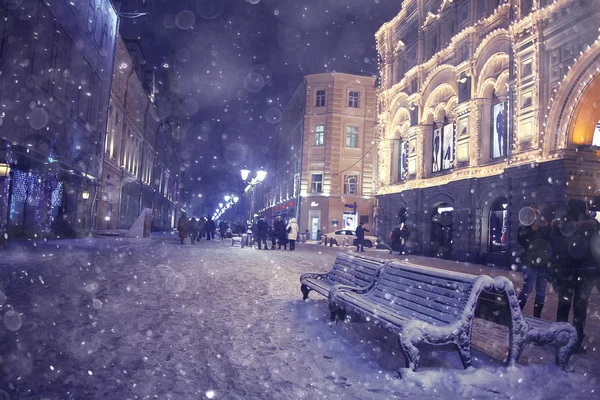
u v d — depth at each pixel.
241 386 3.56
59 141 20.33
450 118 25.86
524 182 18.30
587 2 16.06
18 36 15.79
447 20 26.42
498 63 21.58
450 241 24.89
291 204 49.81
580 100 16.33
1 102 14.85
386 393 3.50
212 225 39.94
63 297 6.94
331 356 4.43
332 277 7.80
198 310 6.51
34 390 3.27
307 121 45.12
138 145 45.16
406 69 31.55
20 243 16.53
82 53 22.67
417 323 3.96
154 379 3.64
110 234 28.53
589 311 7.97
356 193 44.38
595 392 3.65
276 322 5.93
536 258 6.70
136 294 7.62
